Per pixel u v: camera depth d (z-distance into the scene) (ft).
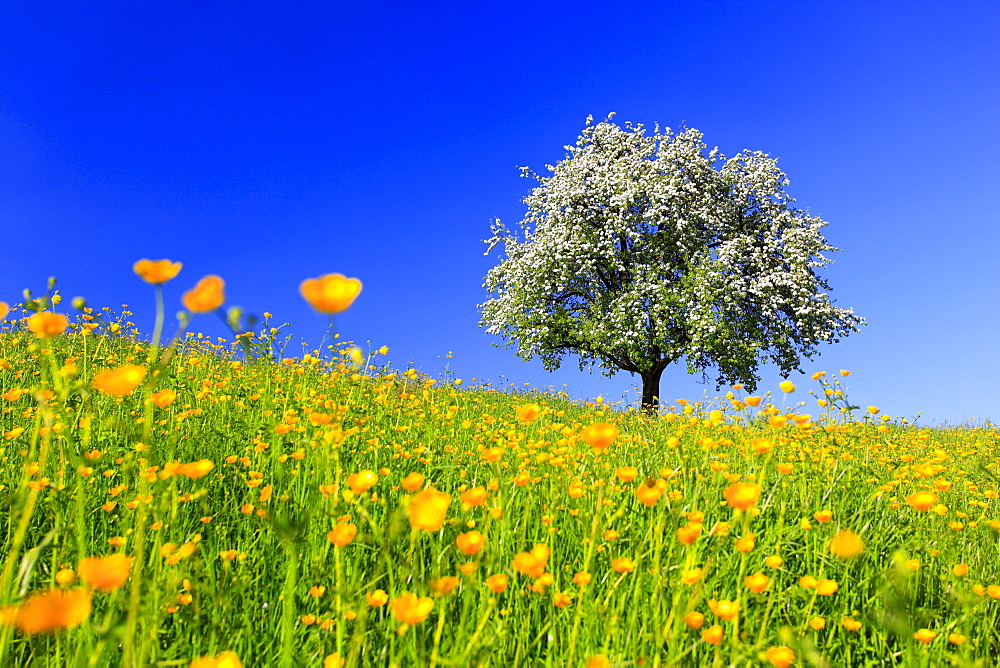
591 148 65.51
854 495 10.34
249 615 6.10
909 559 8.00
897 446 15.14
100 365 14.10
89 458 6.79
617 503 8.27
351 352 9.98
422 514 4.66
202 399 13.98
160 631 5.25
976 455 14.01
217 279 4.95
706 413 16.16
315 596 5.84
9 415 11.75
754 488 5.73
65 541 6.02
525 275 60.64
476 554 6.68
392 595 5.35
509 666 5.55
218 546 6.97
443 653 5.20
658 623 5.53
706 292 53.72
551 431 15.71
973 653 6.33
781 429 11.56
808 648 4.77
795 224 60.34
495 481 7.63
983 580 8.00
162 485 5.93
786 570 7.42
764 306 55.52
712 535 7.12
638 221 58.95
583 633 5.64
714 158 62.80
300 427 10.41
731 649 5.30
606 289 61.21
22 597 4.17
